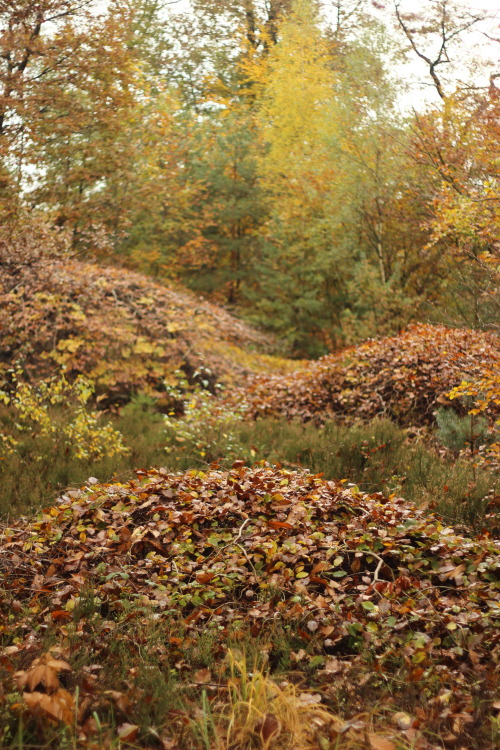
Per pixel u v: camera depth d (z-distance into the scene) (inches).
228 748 110.3
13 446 336.5
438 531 198.2
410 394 393.1
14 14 552.1
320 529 200.2
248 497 219.5
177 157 761.0
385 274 668.1
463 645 145.6
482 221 416.8
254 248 836.0
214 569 180.9
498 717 118.7
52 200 597.9
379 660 141.0
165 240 824.3
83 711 113.6
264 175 836.0
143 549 200.8
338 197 687.1
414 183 624.4
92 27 583.2
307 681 136.9
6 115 546.0
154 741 111.3
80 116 572.4
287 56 1047.6
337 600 163.2
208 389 502.6
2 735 105.0
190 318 543.5
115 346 495.5
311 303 719.1
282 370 569.3
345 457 319.3
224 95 1151.0
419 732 114.2
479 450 317.4
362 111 679.1
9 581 182.9
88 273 538.0
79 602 163.8
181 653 144.0
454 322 545.6
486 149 506.0
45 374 477.4
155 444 363.6
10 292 488.1
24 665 129.3
